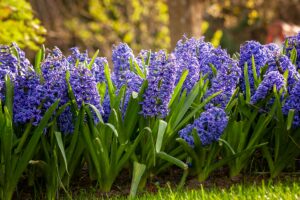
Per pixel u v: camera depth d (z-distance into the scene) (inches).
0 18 136.2
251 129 77.9
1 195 71.4
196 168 75.5
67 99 72.6
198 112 76.4
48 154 71.9
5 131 69.0
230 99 75.7
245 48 81.5
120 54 81.2
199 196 69.9
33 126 72.0
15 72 74.5
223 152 77.2
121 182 77.0
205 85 76.2
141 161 74.9
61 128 72.8
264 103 75.7
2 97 72.9
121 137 73.2
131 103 73.2
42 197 74.5
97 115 69.5
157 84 72.3
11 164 70.7
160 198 70.8
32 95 71.8
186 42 84.9
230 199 68.8
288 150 76.2
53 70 72.4
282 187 72.0
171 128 74.2
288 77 77.7
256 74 79.4
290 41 83.7
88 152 75.4
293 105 74.7
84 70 71.5
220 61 78.6
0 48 74.7
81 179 78.0
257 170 79.4
